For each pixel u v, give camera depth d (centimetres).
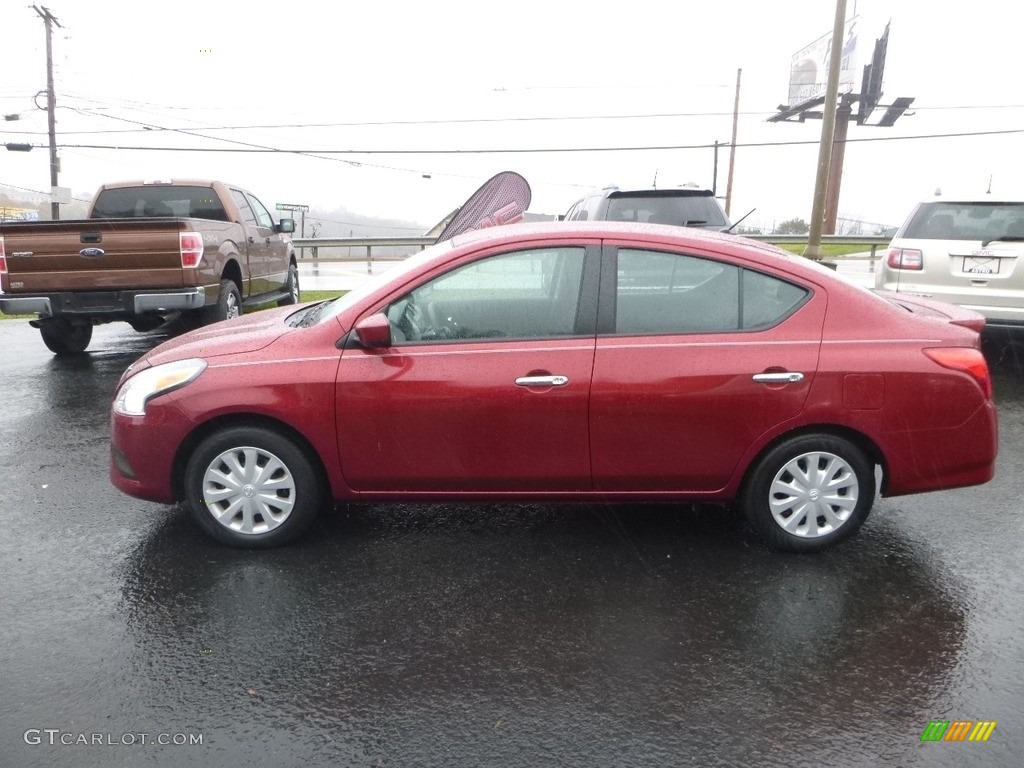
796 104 4169
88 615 342
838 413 378
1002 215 803
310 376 382
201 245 810
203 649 318
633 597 359
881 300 394
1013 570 387
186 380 387
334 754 260
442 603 354
